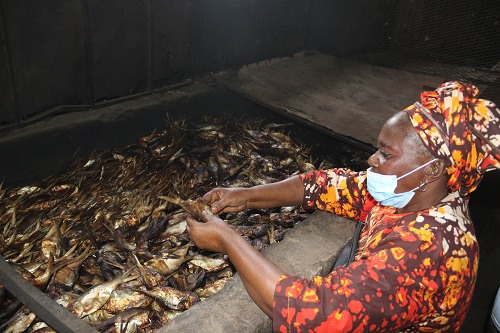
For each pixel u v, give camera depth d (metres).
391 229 1.44
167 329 1.76
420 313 1.28
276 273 1.39
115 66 4.27
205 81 5.12
